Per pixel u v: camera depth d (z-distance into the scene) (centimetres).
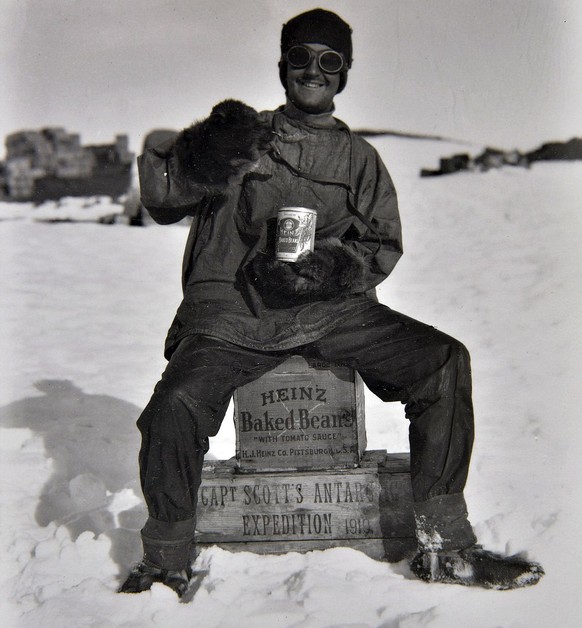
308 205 355
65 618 296
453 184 1631
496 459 458
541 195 1497
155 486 311
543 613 295
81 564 344
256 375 342
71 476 455
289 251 334
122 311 895
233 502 349
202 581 328
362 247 357
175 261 1171
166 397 309
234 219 354
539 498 400
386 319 338
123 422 548
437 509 316
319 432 347
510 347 686
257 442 351
